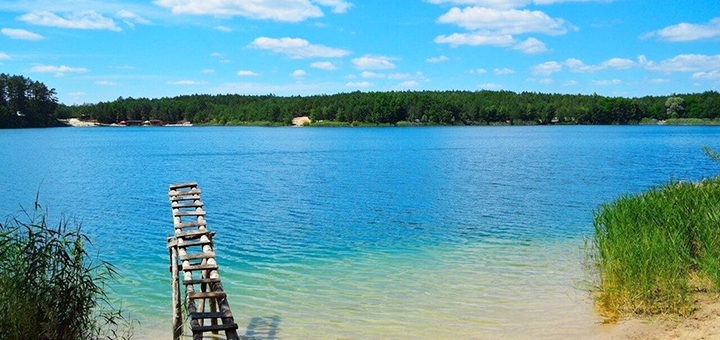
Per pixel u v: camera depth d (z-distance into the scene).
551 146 99.38
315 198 36.44
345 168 59.62
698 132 162.12
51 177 51.56
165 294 15.89
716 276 13.16
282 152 88.00
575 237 22.91
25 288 9.61
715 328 11.02
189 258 12.96
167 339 12.59
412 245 21.83
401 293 15.41
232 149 96.19
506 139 127.62
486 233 24.09
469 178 48.47
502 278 16.70
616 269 13.64
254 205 33.38
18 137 142.62
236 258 19.83
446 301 14.59
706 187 19.06
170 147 102.50
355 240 22.92
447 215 29.17
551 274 17.00
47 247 10.08
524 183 44.38
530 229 24.89
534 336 11.92
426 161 68.50
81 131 193.88
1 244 9.98
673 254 14.11
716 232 14.91
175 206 16.16
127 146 105.50
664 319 11.95
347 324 13.05
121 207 33.62
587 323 12.48
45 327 9.48
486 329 12.48
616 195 36.75
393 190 40.34
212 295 11.43
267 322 13.30
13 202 35.72
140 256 20.72
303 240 23.05
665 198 18.53
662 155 76.06
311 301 14.83
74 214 31.02
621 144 104.25
